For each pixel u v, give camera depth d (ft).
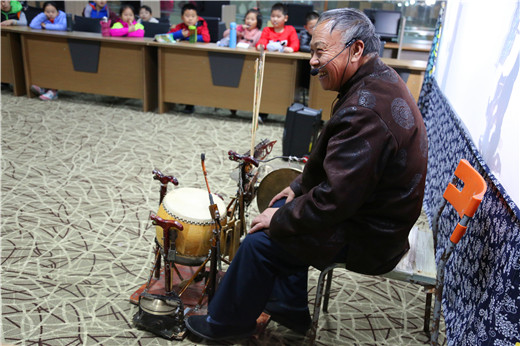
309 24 16.66
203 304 6.52
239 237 6.48
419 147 5.01
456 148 8.39
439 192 9.25
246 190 6.63
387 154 4.77
